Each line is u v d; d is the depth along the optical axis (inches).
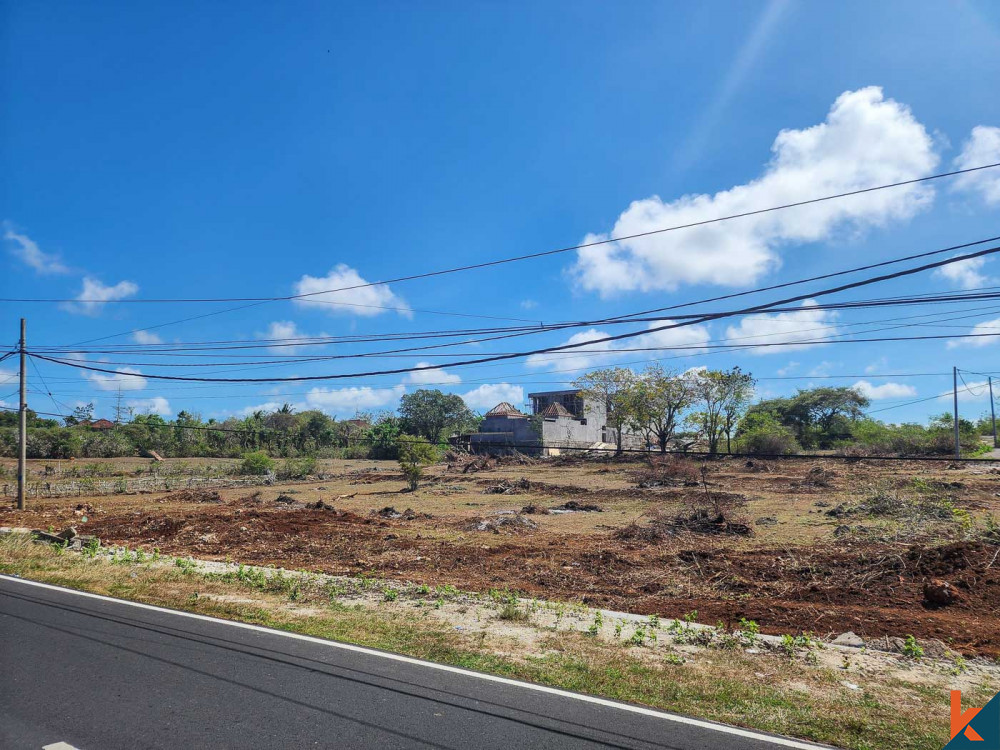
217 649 281.4
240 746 185.3
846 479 1268.5
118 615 340.5
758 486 1225.4
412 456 1498.5
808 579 443.5
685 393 2078.0
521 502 1075.9
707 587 437.4
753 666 268.4
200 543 643.5
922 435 2175.2
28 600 374.0
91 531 734.5
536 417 2650.1
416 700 223.6
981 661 278.7
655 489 1217.4
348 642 297.0
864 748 192.2
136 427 2225.6
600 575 486.0
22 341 933.2
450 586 434.3
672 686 241.4
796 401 2861.7
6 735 190.2
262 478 1574.8
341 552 584.7
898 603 381.4
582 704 222.8
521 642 300.7
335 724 201.9
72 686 232.5
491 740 191.5
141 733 193.0
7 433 1905.8
